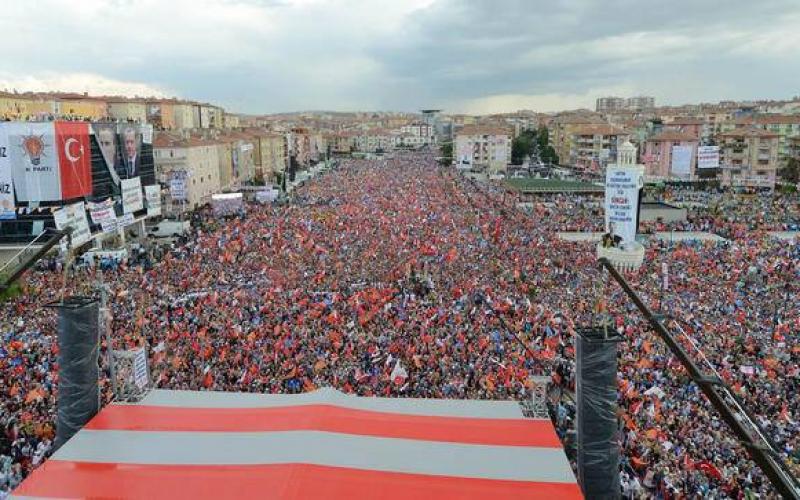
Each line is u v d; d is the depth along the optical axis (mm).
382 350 34250
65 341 17422
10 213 63688
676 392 29484
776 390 29812
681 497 20516
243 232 73625
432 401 19141
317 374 31078
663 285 49312
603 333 15734
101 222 59500
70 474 15188
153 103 178500
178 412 18172
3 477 21375
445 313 40906
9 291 44531
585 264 59062
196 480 14836
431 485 14711
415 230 76250
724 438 25094
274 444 16312
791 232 84500
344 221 82750
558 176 167125
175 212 101312
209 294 45875
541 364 30062
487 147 192125
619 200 59625
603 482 15492
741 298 48375
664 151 138250
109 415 17938
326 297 45062
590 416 15508
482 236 72125
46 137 63062
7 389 28797
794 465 21078
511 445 16547
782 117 162250
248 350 33969
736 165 140125
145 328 37406
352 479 14836
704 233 83750
